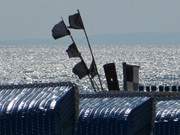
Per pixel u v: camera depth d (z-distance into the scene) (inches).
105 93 1868.8
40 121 1721.2
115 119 1720.0
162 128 1749.5
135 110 1723.7
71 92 1769.2
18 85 1872.5
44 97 1768.0
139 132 1745.8
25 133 1726.1
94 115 1753.2
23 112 1731.1
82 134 1758.1
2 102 1781.5
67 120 1753.2
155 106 1777.8
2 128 1742.1
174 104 1819.6
